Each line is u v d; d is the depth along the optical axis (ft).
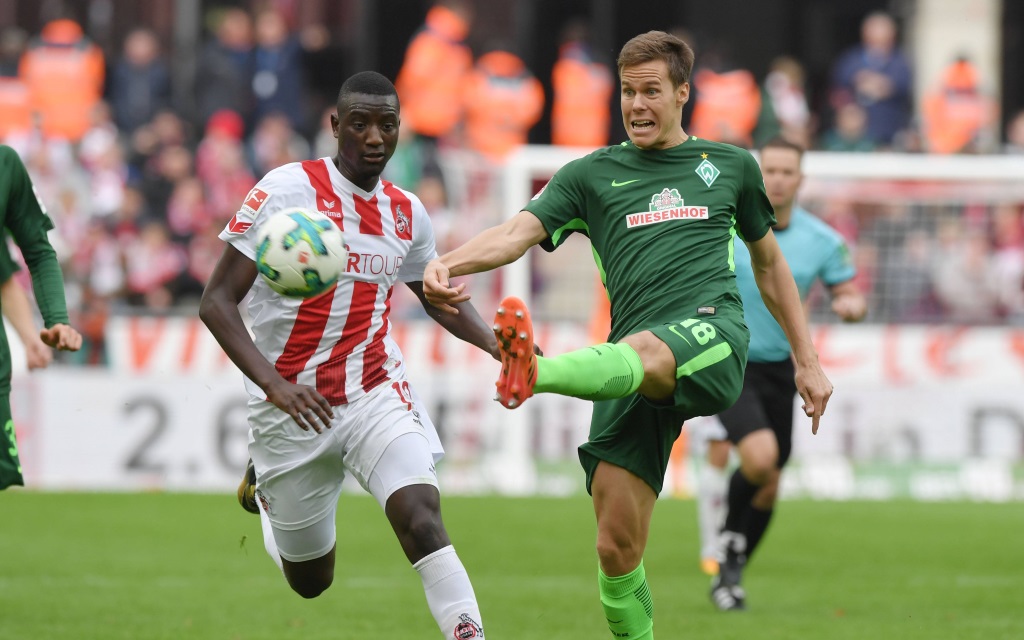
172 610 98.58
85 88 214.69
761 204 70.18
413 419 69.56
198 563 121.19
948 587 112.37
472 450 169.58
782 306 71.61
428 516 66.18
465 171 187.62
